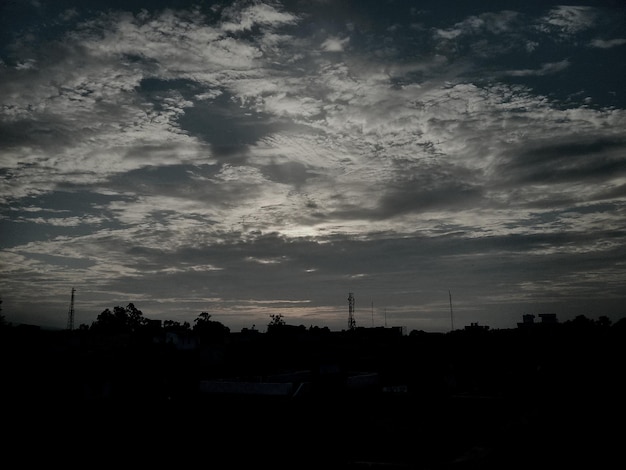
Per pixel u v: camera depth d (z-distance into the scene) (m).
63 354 25.95
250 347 38.97
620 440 11.95
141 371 26.58
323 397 22.75
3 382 22.02
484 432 18.75
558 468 11.11
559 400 15.43
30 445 19.59
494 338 39.53
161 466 18.70
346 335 47.25
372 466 12.57
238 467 18.50
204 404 23.03
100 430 21.36
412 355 36.41
